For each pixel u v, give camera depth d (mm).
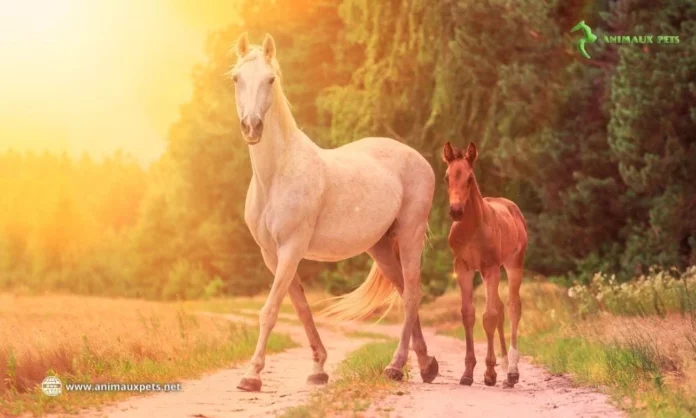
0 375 9242
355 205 10383
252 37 58031
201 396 9188
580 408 7863
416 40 32625
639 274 24953
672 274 24047
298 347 19047
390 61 33531
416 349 10945
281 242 9812
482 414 7566
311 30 55094
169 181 69188
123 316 21766
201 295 63531
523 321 20734
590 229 27906
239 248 59531
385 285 11422
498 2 29328
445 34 32062
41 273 109875
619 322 14680
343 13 37000
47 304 31062
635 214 27578
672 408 7262
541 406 8133
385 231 10875
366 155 11039
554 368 12000
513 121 30250
